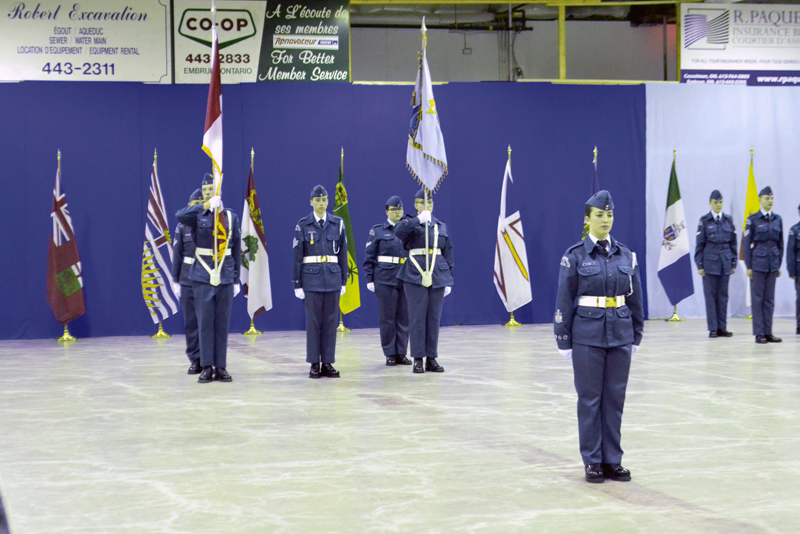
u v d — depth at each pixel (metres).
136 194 13.26
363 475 4.55
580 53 15.76
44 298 12.95
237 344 11.62
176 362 9.73
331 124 13.66
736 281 14.63
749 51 14.91
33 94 12.96
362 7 15.18
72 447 5.31
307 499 4.09
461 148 13.90
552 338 11.73
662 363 8.91
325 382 7.93
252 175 12.94
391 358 9.16
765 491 4.19
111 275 13.19
